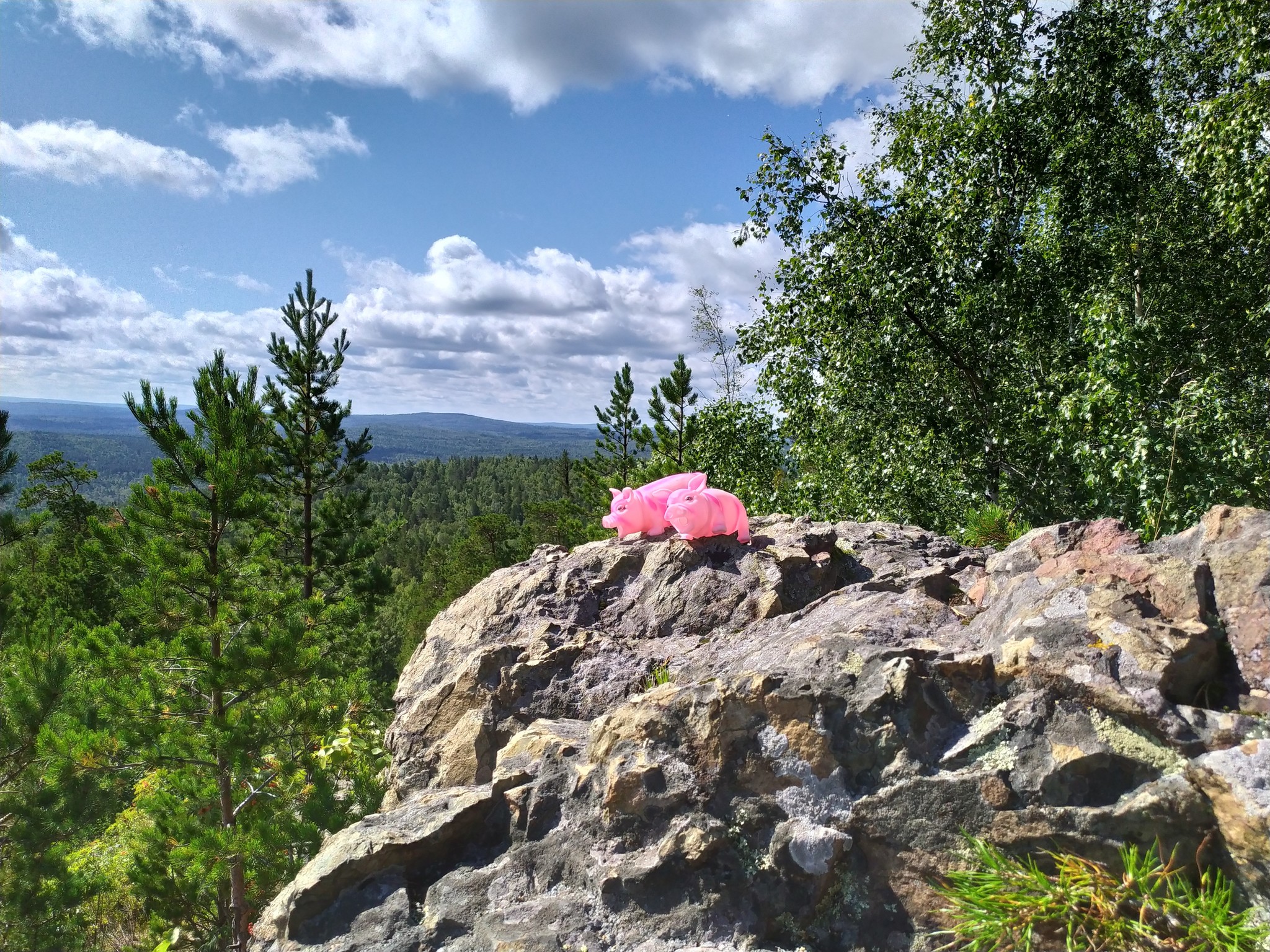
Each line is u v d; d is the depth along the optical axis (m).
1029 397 10.80
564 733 3.52
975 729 2.59
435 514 113.81
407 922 2.75
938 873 2.42
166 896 9.09
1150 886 2.17
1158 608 2.73
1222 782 2.11
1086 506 9.88
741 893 2.59
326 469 17.33
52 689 8.75
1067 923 2.13
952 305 11.59
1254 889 2.05
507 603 4.95
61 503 32.38
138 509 8.77
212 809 9.02
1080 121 11.90
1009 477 11.26
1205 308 10.60
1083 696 2.47
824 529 5.17
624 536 5.41
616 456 25.39
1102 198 11.78
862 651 2.91
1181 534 3.11
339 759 8.60
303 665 8.80
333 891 2.88
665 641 4.28
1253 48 9.01
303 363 16.70
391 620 35.19
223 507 8.80
